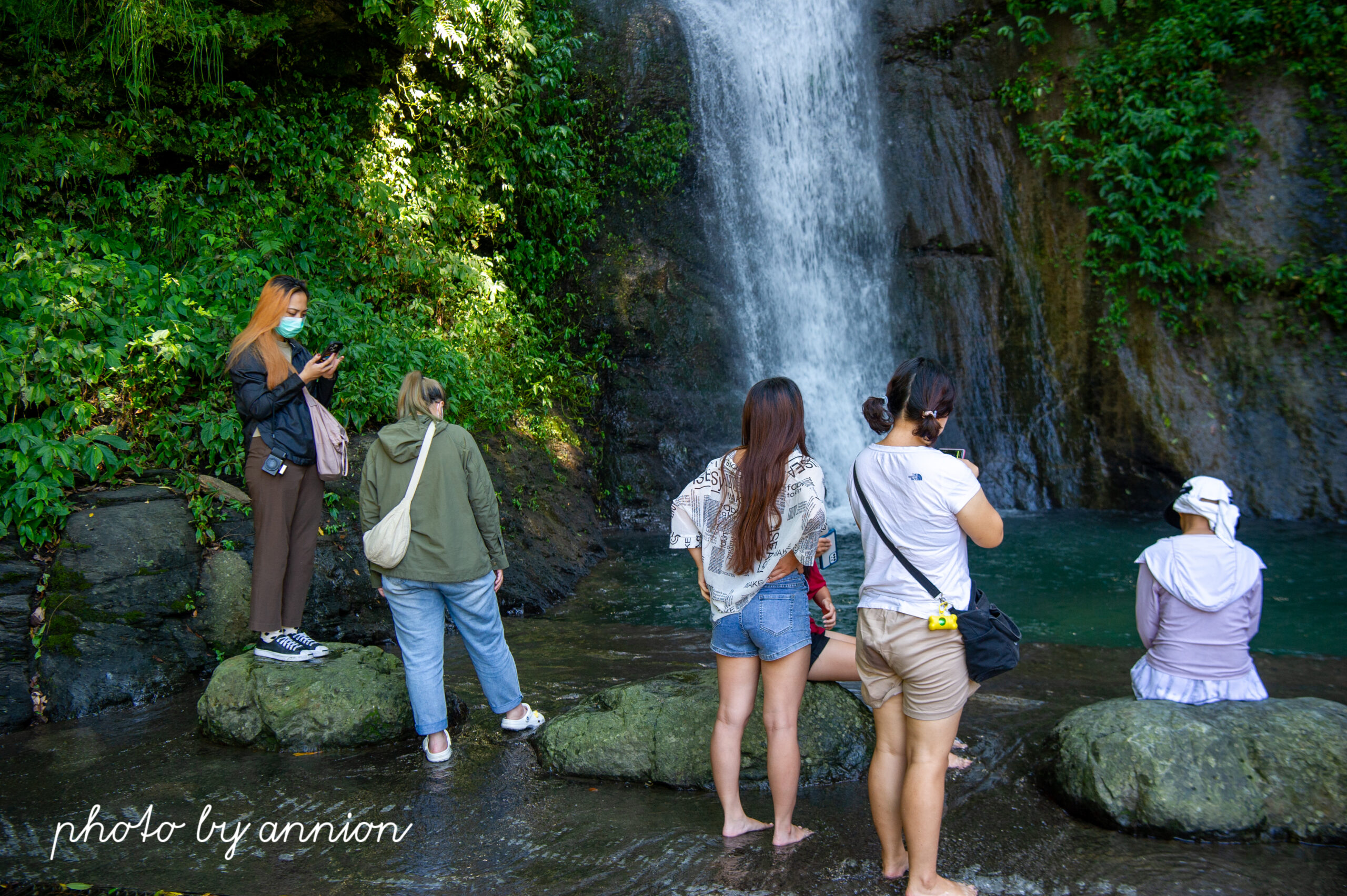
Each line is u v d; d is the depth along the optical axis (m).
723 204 12.84
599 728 3.98
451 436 4.14
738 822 3.33
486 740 4.38
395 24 8.62
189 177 7.91
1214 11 11.12
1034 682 5.07
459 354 8.69
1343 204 10.68
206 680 5.37
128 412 6.18
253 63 8.25
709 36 13.04
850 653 3.96
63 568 5.20
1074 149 11.99
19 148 7.16
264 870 3.14
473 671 5.54
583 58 12.24
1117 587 7.55
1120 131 11.58
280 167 8.43
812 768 3.84
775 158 13.50
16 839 3.41
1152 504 11.37
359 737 4.30
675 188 12.58
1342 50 10.66
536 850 3.24
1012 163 12.54
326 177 8.63
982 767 3.90
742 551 3.16
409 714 4.45
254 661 4.56
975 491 2.82
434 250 9.59
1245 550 3.67
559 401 11.13
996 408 12.36
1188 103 11.24
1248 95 11.15
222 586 5.57
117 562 5.31
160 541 5.50
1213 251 11.23
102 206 7.50
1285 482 10.72
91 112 7.54
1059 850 3.17
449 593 4.14
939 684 2.82
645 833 3.37
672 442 11.75
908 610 2.85
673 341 12.02
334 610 6.02
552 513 8.95
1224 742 3.41
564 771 3.94
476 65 10.25
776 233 13.34
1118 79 11.61
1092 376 11.84
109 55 7.40
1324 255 10.72
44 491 5.24
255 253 7.80
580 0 12.45
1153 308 11.59
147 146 7.70
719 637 3.30
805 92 13.59
